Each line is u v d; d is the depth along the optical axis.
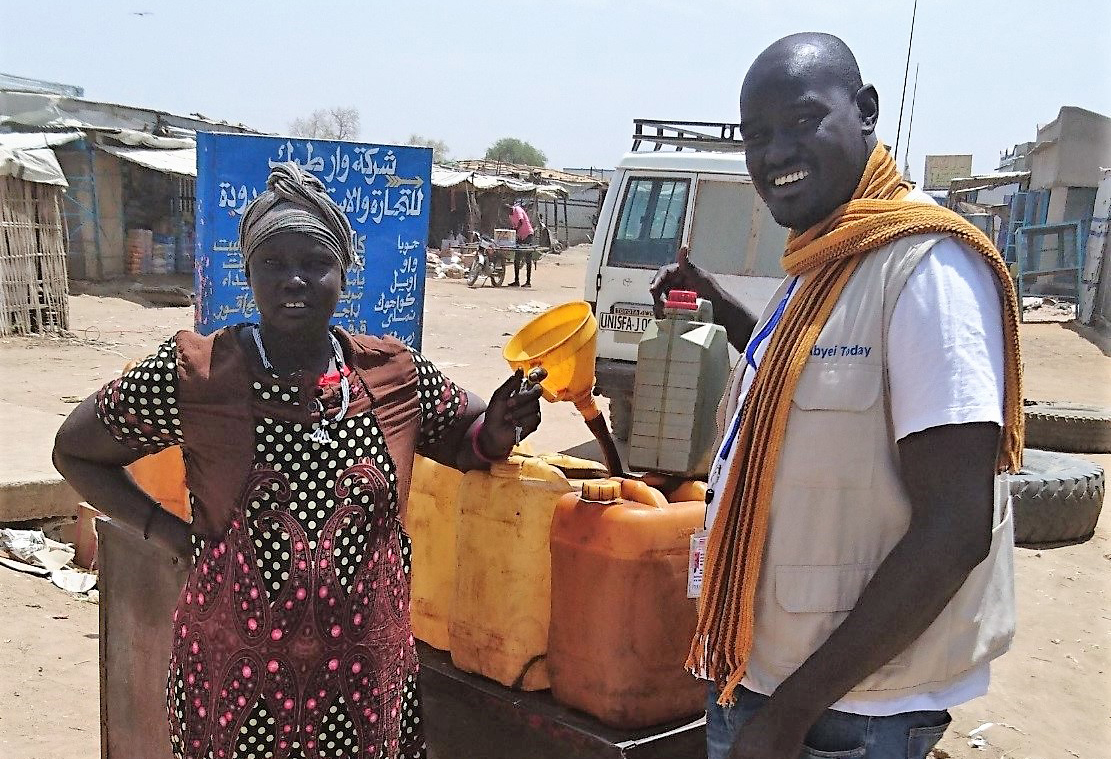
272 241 1.93
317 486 1.95
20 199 13.88
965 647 1.61
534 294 23.17
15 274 13.92
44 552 5.36
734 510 1.68
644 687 2.09
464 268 28.41
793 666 1.62
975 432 1.42
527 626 2.25
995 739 3.82
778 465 1.60
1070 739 3.84
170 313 17.66
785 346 1.62
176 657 2.04
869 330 1.55
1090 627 4.96
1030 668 4.48
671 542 2.07
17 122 19.80
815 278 1.64
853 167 1.67
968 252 1.51
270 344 2.00
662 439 2.19
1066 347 17.27
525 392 2.18
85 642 4.48
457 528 2.37
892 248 1.55
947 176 39.00
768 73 1.67
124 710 3.00
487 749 2.29
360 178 3.67
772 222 7.32
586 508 2.12
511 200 37.25
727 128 8.26
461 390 2.25
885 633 1.45
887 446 1.55
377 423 2.05
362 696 2.00
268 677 1.93
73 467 2.13
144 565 2.86
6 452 6.26
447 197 34.06
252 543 1.94
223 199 3.31
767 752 1.53
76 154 19.92
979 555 1.42
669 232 7.67
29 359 12.24
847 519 1.58
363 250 3.72
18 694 3.94
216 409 1.96
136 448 2.09
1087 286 20.56
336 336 2.09
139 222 21.67
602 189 46.22
